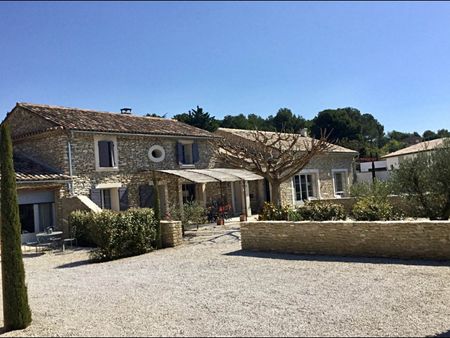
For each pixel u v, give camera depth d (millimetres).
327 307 8102
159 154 27094
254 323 7371
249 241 15617
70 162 22188
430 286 9219
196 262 13820
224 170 28266
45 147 23266
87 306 9047
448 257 11688
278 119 80250
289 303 8492
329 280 10273
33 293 10742
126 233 16172
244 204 28422
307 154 21688
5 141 8148
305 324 7211
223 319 7652
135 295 9781
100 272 13297
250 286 10086
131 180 25016
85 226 20047
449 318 7227
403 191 18719
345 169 37844
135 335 6969
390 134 97500
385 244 12727
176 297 9398
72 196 21766
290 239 14609
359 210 16750
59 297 10094
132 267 13789
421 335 6531
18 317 7734
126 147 25031
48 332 7387
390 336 6539
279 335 6750
